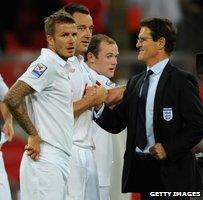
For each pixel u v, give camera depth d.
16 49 47.81
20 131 40.53
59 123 26.95
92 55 29.97
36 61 26.83
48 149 26.91
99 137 29.84
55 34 26.83
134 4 47.00
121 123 28.44
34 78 26.53
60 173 26.94
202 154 28.41
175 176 26.98
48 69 26.64
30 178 26.91
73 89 28.19
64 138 27.03
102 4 46.50
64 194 27.17
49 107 26.91
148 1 46.81
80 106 27.75
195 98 26.94
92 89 27.94
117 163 31.20
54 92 26.91
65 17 26.78
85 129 28.36
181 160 27.08
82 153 28.23
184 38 45.66
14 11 48.34
